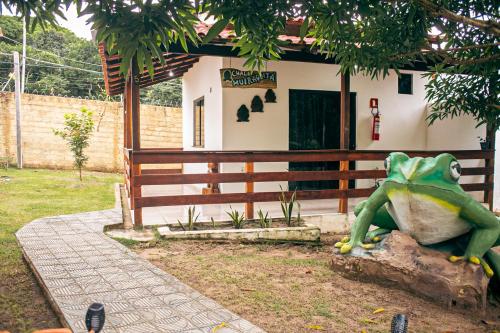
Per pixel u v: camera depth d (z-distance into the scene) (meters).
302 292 4.57
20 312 4.10
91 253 5.64
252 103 8.98
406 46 4.35
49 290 4.28
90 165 17.55
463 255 4.62
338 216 7.88
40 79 25.77
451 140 10.13
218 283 4.75
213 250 6.20
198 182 7.12
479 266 4.43
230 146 8.89
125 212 8.45
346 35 4.16
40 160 16.78
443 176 4.33
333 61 7.89
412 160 4.43
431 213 4.42
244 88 8.80
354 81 9.73
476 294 4.29
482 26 3.09
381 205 5.13
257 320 3.79
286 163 9.37
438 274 4.43
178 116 18.45
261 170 9.19
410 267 4.61
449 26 4.36
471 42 4.54
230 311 3.88
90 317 2.11
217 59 9.09
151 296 4.16
